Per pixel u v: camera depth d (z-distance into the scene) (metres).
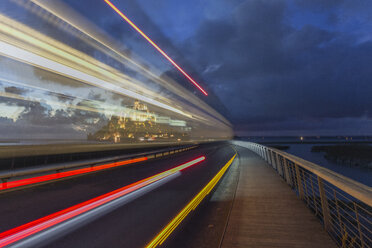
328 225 3.75
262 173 10.37
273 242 3.42
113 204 5.99
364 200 2.03
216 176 10.30
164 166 14.45
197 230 4.17
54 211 5.43
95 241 3.78
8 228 4.37
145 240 3.79
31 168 9.39
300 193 5.85
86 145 16.16
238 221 4.32
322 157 88.38
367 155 72.56
